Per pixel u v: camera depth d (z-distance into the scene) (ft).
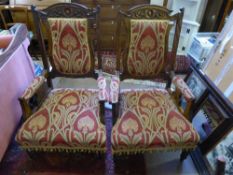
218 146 4.15
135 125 3.75
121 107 4.18
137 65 4.44
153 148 3.70
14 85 4.56
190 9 7.53
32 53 8.20
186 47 8.04
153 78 4.77
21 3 7.47
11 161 4.56
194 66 5.70
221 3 7.67
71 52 4.27
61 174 4.34
